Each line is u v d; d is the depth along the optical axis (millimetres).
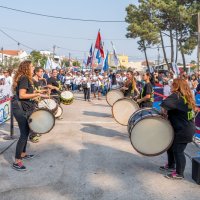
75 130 9375
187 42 38125
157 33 36594
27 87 5844
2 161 6332
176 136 5379
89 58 25391
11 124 8172
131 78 10461
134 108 8523
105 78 22609
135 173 5836
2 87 10086
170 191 5082
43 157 6656
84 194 4910
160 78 19594
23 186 5160
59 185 5219
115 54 22797
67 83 25578
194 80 14289
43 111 6102
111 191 5035
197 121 8188
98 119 11492
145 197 4852
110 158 6676
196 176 5414
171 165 5918
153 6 35750
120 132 9203
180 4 35969
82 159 6574
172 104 5270
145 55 42031
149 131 5484
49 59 28172
